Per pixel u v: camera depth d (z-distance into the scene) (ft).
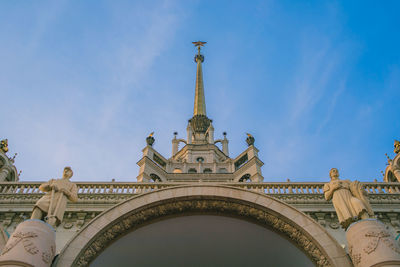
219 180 142.92
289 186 60.08
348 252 45.03
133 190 60.59
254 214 50.75
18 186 61.52
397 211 54.34
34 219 41.57
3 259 36.83
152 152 151.33
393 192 59.72
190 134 183.73
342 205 43.52
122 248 51.98
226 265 57.82
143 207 50.57
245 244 54.75
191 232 54.13
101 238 47.67
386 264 36.45
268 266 56.49
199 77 235.81
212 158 161.68
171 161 155.74
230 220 52.49
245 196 51.60
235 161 155.12
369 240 38.83
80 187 60.90
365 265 37.83
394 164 81.10
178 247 55.52
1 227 47.57
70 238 49.19
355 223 41.39
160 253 55.77
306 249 46.80
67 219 54.39
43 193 58.44
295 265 53.78
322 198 57.11
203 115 201.36
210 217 52.65
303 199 57.00
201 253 56.54
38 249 38.40
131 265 55.77
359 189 45.03
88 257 45.73
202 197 51.93
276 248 52.90
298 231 48.01
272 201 50.85
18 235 38.86
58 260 43.04
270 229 50.62
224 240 54.90
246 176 143.02
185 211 52.24
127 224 49.60
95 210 55.11
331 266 43.86
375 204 55.88
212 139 176.24
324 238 45.93
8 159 86.38
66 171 48.24
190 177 143.02
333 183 46.09
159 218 51.96
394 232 51.96
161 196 51.85
